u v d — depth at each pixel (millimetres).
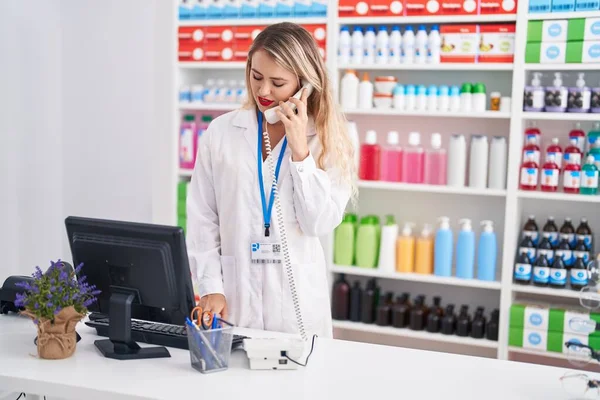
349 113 3197
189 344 1467
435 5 2957
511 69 2865
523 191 2879
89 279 1627
